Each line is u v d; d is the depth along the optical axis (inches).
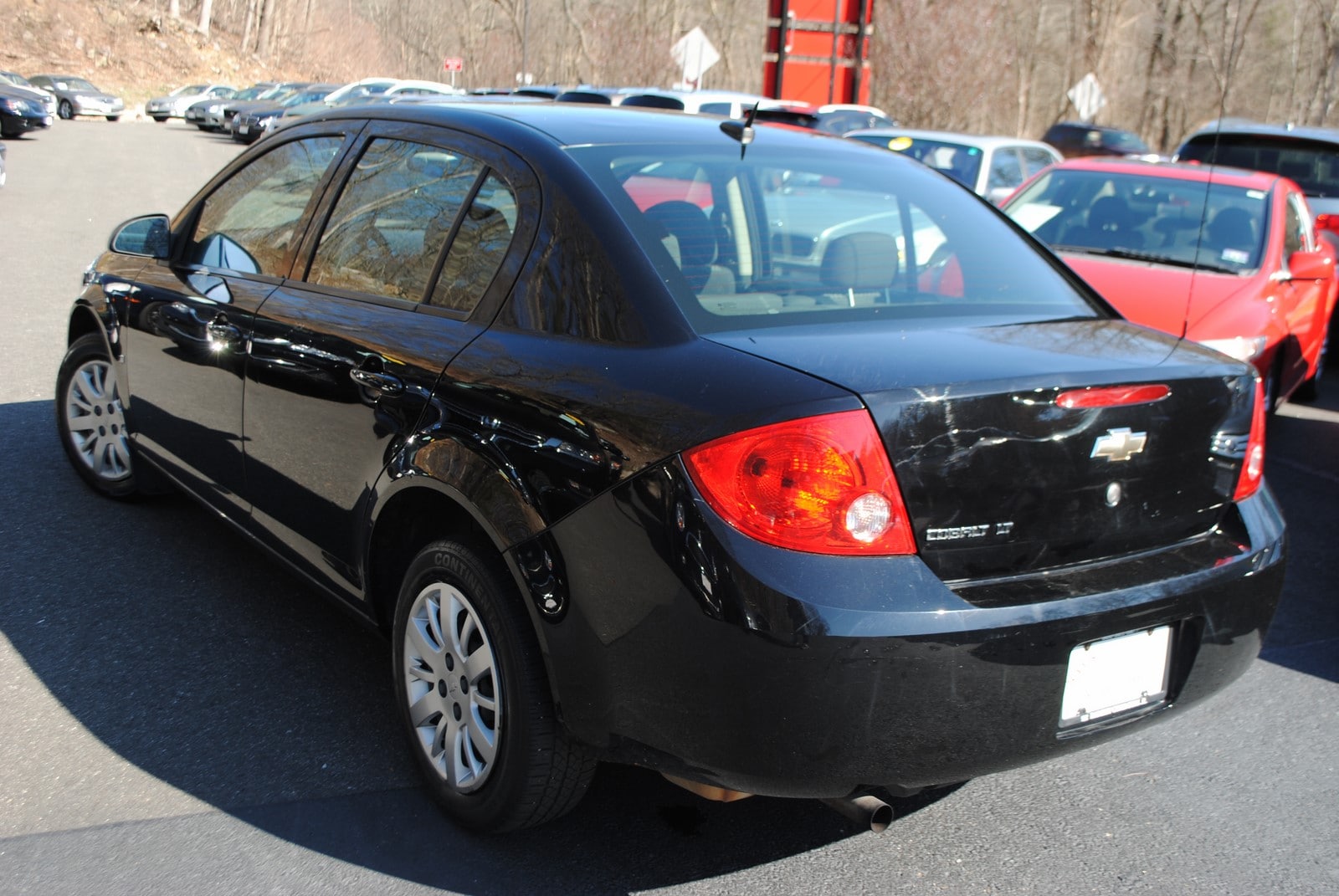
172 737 127.6
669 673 91.5
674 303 102.0
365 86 1159.0
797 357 95.3
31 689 135.8
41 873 104.3
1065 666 94.4
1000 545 94.3
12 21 2187.5
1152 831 120.6
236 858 108.0
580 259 107.5
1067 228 284.8
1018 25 1818.4
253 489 146.2
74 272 419.5
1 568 166.9
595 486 95.1
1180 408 103.7
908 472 89.6
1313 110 1667.1
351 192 139.2
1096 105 518.3
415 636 116.5
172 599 160.7
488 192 120.1
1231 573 104.5
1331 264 266.5
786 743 88.4
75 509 190.1
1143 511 102.7
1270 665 162.4
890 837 117.3
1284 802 126.9
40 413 241.1
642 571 91.8
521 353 106.8
